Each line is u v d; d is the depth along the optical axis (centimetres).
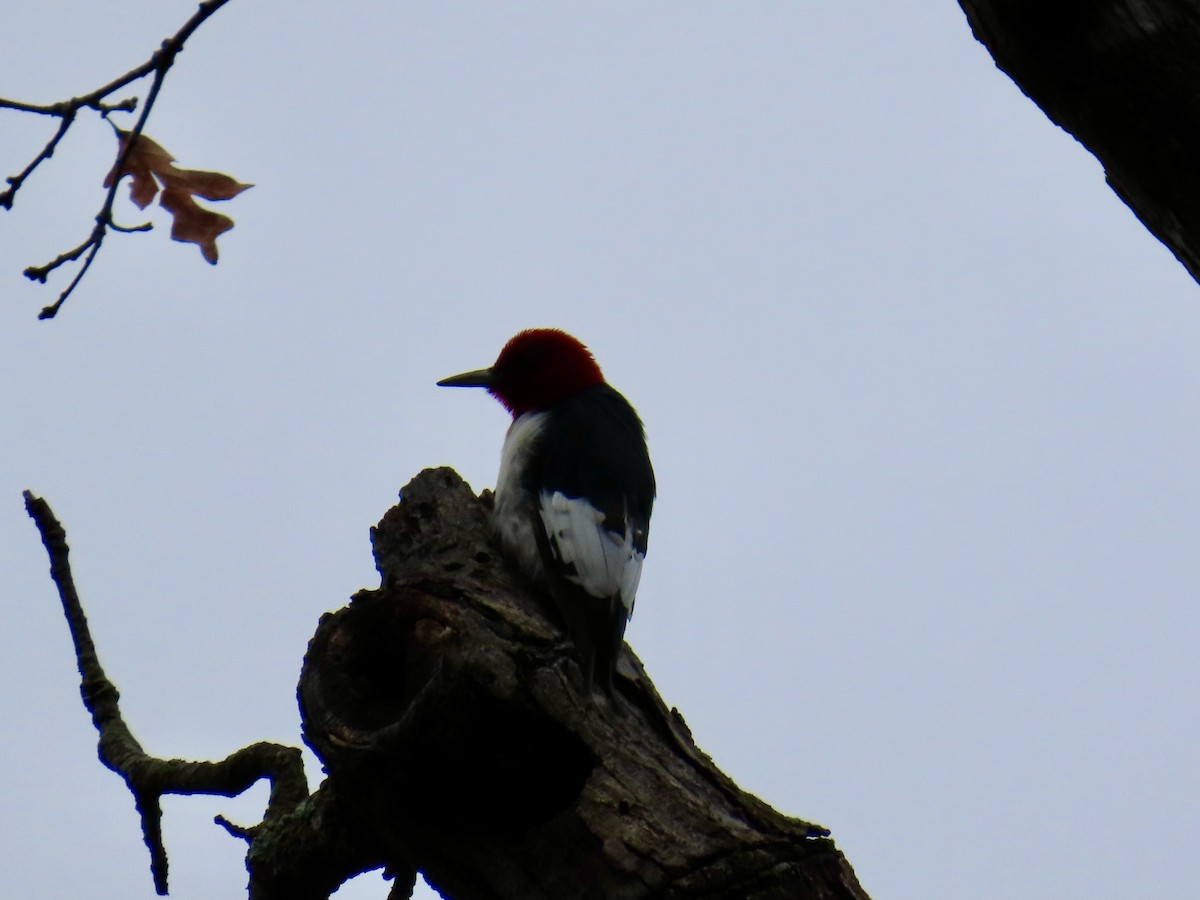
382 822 873
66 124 773
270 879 952
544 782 855
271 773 981
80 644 1039
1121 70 662
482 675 823
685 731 946
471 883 851
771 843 804
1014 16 678
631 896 798
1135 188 693
